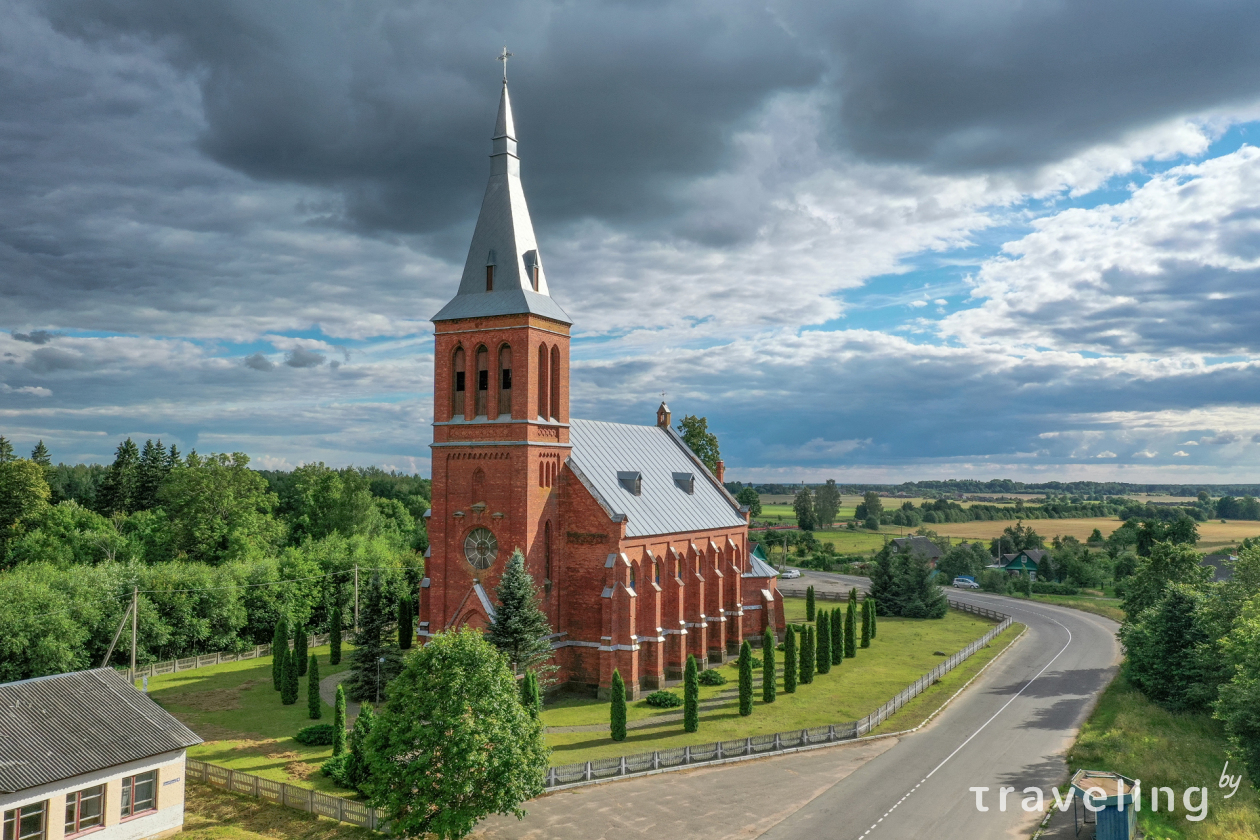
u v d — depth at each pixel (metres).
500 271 56.19
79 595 62.81
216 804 38.12
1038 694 58.00
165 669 65.00
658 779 40.81
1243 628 41.62
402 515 134.25
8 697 35.28
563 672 56.66
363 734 38.94
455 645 33.75
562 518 57.72
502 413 55.47
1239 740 37.88
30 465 99.88
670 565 62.06
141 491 132.38
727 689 58.41
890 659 69.25
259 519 94.62
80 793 32.94
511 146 58.19
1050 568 133.12
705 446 107.69
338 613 67.06
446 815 30.77
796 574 132.88
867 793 38.66
